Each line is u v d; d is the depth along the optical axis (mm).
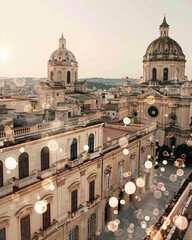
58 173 26219
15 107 36781
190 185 33719
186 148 60438
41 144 24703
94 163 31734
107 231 34719
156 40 77625
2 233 21453
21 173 23047
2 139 21156
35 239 24047
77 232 30094
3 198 20844
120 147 37031
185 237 25047
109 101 80250
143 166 45875
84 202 30750
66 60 83438
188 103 63906
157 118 68938
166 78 75188
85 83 86312
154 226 25828
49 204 25812
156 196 45031
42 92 64188
